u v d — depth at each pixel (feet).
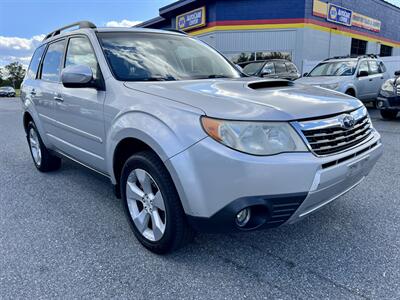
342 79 29.73
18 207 11.37
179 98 7.53
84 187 13.28
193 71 10.84
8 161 17.66
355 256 8.11
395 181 13.11
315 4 64.59
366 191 12.12
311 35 65.46
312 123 6.93
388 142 20.07
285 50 64.95
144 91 8.29
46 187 13.32
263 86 8.96
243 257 8.18
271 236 9.12
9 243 8.95
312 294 6.82
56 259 8.19
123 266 7.87
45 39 14.88
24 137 25.76
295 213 6.91
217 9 64.59
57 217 10.55
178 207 7.41
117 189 9.61
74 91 10.65
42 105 13.15
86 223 10.10
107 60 9.64
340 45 73.15
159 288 7.10
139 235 8.64
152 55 10.57
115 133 8.51
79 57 11.03
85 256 8.30
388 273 7.43
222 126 6.55
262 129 6.55
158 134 7.23
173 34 12.28
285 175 6.47
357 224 9.68
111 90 9.05
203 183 6.69
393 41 93.97
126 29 11.28
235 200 6.50
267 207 6.60
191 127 6.82
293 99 7.59
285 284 7.15
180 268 7.77
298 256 8.18
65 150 12.32
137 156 8.00
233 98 7.35
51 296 6.88
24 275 7.56
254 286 7.11
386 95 27.37
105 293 6.96
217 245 8.72
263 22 64.28
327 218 10.07
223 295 6.86
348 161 7.42
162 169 7.47
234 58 66.28
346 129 7.50
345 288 6.98
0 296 6.88
